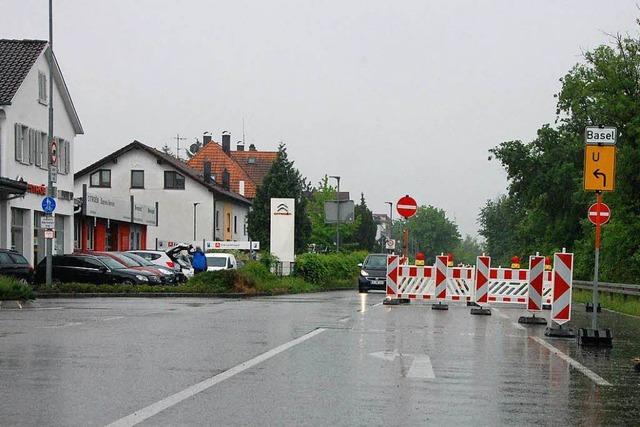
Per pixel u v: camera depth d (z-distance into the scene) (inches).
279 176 3248.0
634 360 486.0
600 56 2122.3
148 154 3088.1
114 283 1430.9
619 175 1996.8
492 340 622.2
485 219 6515.8
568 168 2623.0
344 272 2153.1
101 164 3083.2
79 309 914.7
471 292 1104.8
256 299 1234.6
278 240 1838.1
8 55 1733.5
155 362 465.4
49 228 1350.9
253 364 461.4
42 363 456.8
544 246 2805.1
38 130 1749.5
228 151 4416.8
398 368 454.3
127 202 2304.4
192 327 689.0
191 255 1879.9
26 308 935.0
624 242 1982.0
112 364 455.2
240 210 3703.3
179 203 3093.0
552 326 725.9
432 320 808.3
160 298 1250.0
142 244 2662.4
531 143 2758.4
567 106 2566.4
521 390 388.8
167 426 295.6
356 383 399.2
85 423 299.1
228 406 335.6
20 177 1653.5
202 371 432.5
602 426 308.3
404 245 1766.7
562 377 434.0
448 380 414.6
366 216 4436.5
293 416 316.8
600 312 1123.3
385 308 992.9
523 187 2773.1
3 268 1258.0
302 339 599.5
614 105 2028.8
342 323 748.0
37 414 314.7
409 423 307.4
